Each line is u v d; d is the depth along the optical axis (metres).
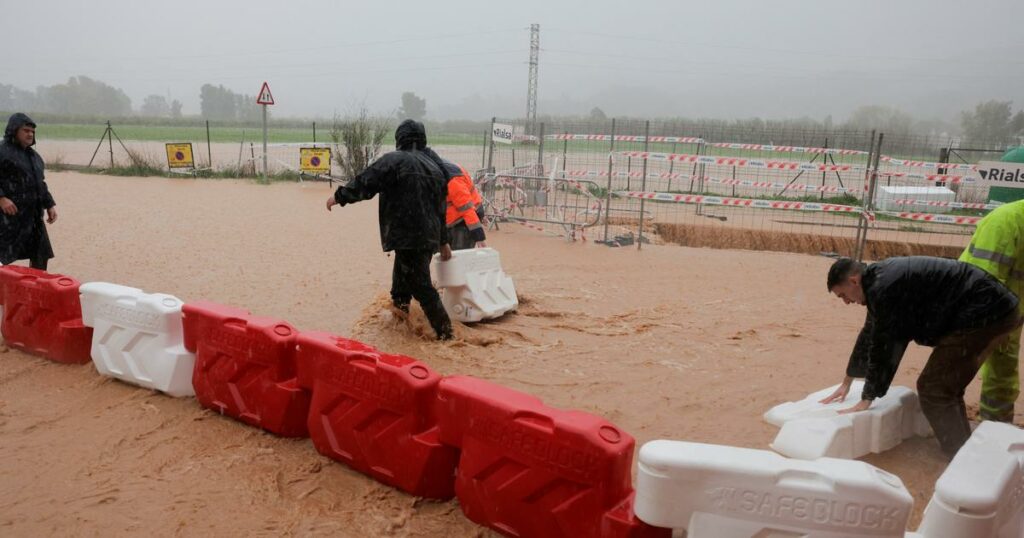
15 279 5.84
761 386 5.66
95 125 74.00
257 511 3.65
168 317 4.94
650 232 15.01
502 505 3.39
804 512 2.78
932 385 4.30
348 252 10.85
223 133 59.00
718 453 2.90
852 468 2.83
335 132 24.20
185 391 4.98
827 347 6.75
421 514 3.68
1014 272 4.46
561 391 5.47
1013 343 4.61
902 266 4.10
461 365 5.99
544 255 11.23
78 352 5.59
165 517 3.58
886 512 2.74
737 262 11.11
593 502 3.09
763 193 21.98
